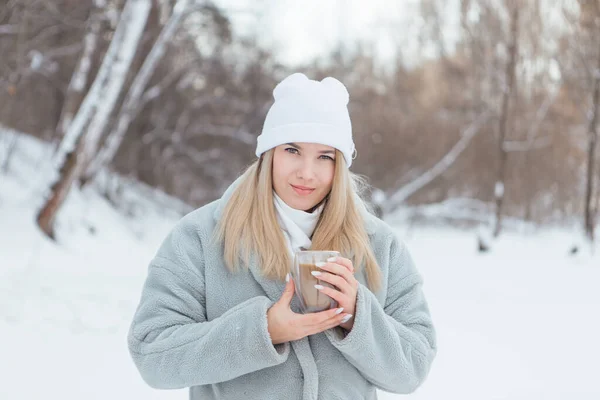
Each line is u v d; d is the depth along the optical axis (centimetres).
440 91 3155
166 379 184
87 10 1694
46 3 1521
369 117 3159
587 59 2164
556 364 635
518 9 2280
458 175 3077
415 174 3138
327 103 200
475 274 1453
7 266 1020
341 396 192
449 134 3116
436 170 3009
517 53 2462
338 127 199
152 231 1939
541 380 573
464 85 3070
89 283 950
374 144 3144
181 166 2494
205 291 201
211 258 202
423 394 522
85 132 1330
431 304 1005
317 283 175
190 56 2294
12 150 1612
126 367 558
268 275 196
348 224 207
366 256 207
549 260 1811
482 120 2820
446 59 3102
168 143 2388
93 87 1334
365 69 3180
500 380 573
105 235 1507
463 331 802
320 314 175
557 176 2769
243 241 199
